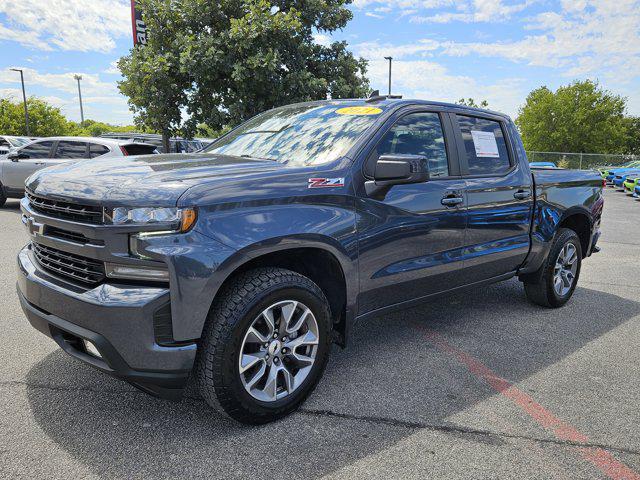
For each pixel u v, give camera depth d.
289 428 2.64
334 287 3.05
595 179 5.22
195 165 2.88
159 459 2.34
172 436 2.53
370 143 3.15
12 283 5.13
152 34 9.86
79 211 2.41
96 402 2.83
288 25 9.48
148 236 2.28
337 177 2.90
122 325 2.27
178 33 9.48
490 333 4.18
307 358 2.80
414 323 4.40
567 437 2.62
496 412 2.86
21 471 2.21
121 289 2.30
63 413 2.71
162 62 9.59
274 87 9.81
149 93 9.95
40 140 10.85
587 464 2.39
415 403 2.94
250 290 2.49
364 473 2.28
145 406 2.81
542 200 4.46
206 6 9.78
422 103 3.65
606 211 15.47
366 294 3.12
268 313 2.59
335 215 2.84
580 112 51.03
